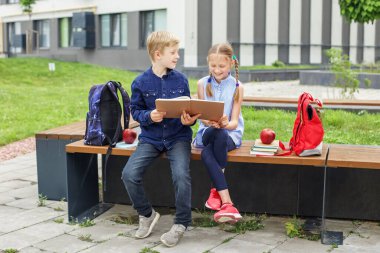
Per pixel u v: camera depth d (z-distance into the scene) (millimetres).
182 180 3900
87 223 4355
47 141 5027
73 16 25703
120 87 4426
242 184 4617
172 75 4188
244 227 4238
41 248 3857
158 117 3895
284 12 25547
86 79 17750
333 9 27781
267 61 25047
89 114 4332
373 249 3799
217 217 3883
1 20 30906
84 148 4297
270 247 3828
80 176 4566
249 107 8703
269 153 4031
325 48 27594
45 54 26891
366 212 4438
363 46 29766
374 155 4035
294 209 4562
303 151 3928
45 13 27906
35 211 4750
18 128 9195
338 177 4441
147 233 4043
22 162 6984
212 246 3854
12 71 17484
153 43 4094
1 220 4504
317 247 3828
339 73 12180
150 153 4047
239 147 4320
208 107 3805
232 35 23469
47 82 16641
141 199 4016
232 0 23328
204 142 4070
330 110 8344
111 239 4027
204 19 22406
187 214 3934
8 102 11977
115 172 4891
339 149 4305
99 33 25312
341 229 4238
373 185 4402
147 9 23125
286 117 8039
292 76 22031
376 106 8578
